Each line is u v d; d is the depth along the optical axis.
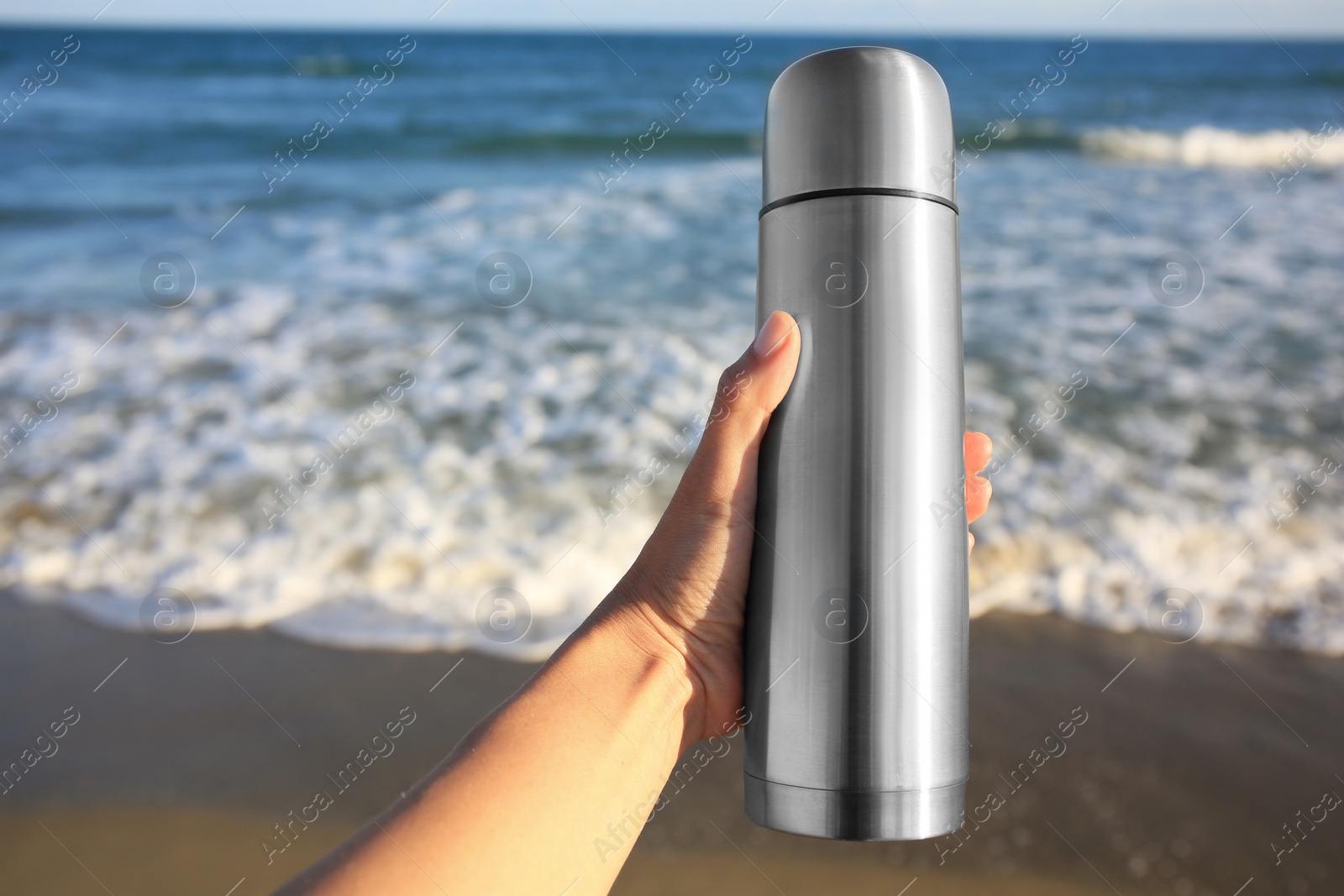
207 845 2.59
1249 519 4.11
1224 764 2.83
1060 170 12.87
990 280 7.44
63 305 7.15
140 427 5.02
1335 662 3.31
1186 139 14.34
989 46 37.09
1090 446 4.73
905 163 0.79
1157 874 2.45
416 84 22.44
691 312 6.75
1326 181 11.91
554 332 6.34
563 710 0.77
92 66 24.55
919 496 0.78
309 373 5.70
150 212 10.69
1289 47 39.69
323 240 9.08
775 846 2.54
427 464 4.55
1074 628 3.50
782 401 0.83
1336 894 2.39
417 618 3.54
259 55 28.72
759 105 19.17
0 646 3.41
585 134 15.38
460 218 9.87
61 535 4.06
